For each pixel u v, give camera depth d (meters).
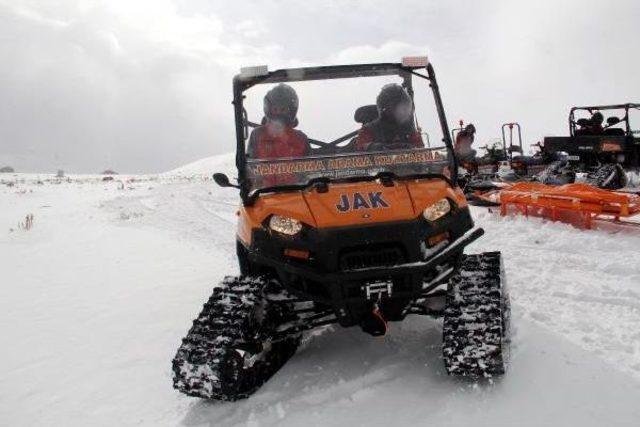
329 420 3.29
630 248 6.56
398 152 4.44
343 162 4.38
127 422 3.60
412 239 3.58
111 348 5.00
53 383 4.34
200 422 3.43
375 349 4.18
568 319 4.48
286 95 4.59
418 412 3.25
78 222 13.53
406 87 4.73
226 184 4.48
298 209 3.79
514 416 3.11
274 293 3.93
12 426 3.71
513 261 6.49
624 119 14.11
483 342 3.25
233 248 9.08
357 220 3.64
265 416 3.41
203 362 3.39
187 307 6.08
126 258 8.91
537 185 9.20
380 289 3.49
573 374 3.52
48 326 5.75
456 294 3.57
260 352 3.90
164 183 26.11
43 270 8.46
